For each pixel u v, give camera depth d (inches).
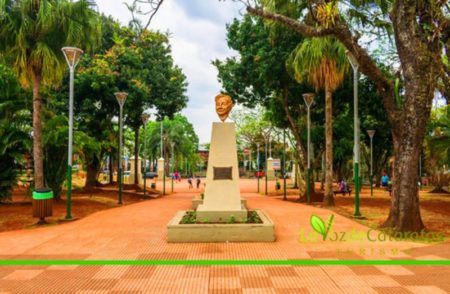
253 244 330.6
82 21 570.3
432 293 207.8
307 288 216.5
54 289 217.6
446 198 836.6
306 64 626.8
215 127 414.3
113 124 1065.5
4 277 240.8
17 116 637.9
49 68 552.1
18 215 517.7
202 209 387.5
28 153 636.7
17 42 533.3
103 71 888.3
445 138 810.2
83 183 1243.8
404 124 391.5
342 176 1617.9
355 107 523.5
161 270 253.4
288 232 387.9
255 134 1673.2
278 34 715.4
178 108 1079.6
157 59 1044.5
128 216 515.5
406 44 390.9
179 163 2699.3
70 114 499.8
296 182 1401.3
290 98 844.6
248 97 893.8
